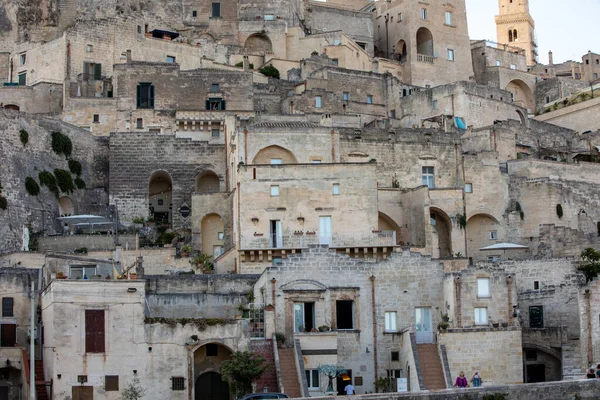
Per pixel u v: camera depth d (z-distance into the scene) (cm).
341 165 10200
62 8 14988
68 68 13438
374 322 8294
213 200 11088
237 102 13412
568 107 15725
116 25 13925
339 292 8288
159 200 12175
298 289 8256
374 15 17625
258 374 7631
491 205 11869
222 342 7900
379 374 8200
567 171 12744
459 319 8212
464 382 7519
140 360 7781
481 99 14650
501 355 8062
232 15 16062
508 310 8269
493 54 17762
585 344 8406
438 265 8475
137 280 7888
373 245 10050
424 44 16925
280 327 8194
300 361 7800
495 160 12000
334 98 14388
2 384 8231
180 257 10238
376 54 17312
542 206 11881
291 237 10069
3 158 10875
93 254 10081
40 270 8388
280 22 16112
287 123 11312
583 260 9638
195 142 12081
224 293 8594
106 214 11831
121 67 13088
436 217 11344
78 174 11869
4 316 8488
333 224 10100
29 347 8406
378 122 13862
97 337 7762
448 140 12106
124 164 11919
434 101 14688
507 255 11525
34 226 10981
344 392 7925
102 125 12900
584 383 7162
